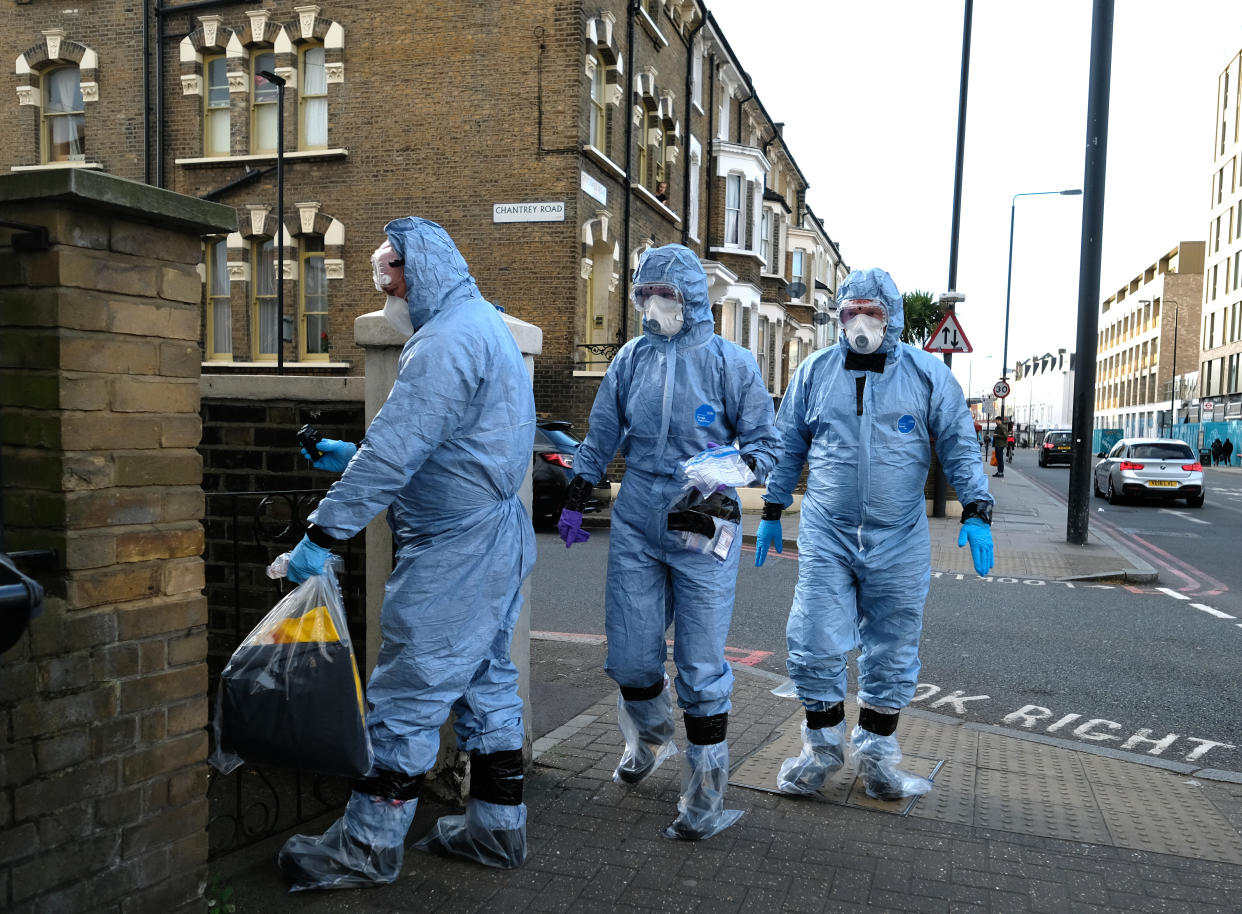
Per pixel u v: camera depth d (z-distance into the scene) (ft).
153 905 7.48
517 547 9.54
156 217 7.26
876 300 11.36
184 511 7.68
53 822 6.72
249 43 54.60
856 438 11.56
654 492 10.91
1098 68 38.22
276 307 55.57
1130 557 37.52
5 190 6.67
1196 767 13.53
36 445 6.79
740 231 79.36
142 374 7.29
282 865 9.32
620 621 11.08
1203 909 9.06
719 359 10.96
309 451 10.42
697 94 73.56
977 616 25.59
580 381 50.37
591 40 51.78
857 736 12.11
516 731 9.82
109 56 56.85
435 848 9.98
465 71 51.39
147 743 7.38
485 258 51.57
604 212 54.80
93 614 6.93
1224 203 212.84
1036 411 341.62
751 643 21.70
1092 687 18.52
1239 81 205.57
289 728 8.39
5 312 6.82
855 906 9.02
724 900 9.09
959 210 50.47
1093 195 39.11
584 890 9.25
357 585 11.97
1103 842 10.56
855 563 11.55
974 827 10.91
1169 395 251.39
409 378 8.69
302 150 54.75
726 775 10.61
